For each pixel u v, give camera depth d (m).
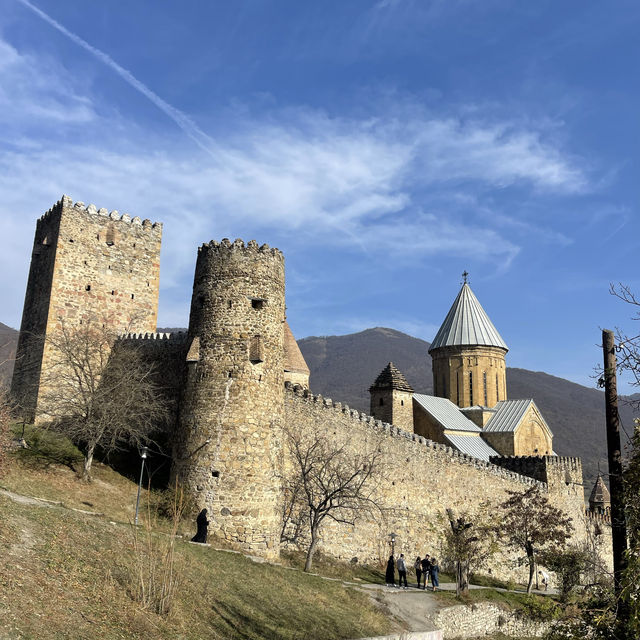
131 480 31.67
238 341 30.02
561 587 36.72
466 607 30.58
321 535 34.00
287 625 20.23
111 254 41.97
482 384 65.38
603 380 17.69
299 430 34.50
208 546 25.59
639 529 16.44
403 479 39.66
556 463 54.56
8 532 17.98
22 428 34.50
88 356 36.41
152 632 16.08
